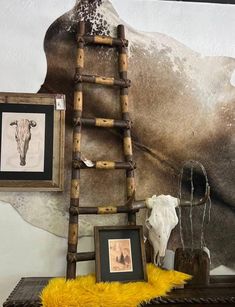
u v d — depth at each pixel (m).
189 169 1.36
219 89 1.41
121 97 1.32
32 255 1.28
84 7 1.37
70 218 1.20
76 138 1.24
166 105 1.38
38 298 1.04
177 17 1.42
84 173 1.32
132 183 1.27
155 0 1.41
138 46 1.39
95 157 1.33
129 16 1.39
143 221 1.32
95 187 1.32
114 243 1.19
